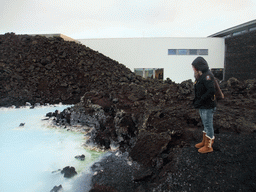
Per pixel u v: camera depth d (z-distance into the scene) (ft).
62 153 14.02
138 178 9.86
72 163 12.34
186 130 13.71
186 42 68.90
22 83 39.63
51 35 65.21
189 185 8.41
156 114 15.98
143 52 69.97
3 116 26.32
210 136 10.11
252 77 61.46
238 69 66.49
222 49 70.59
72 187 9.62
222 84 25.99
